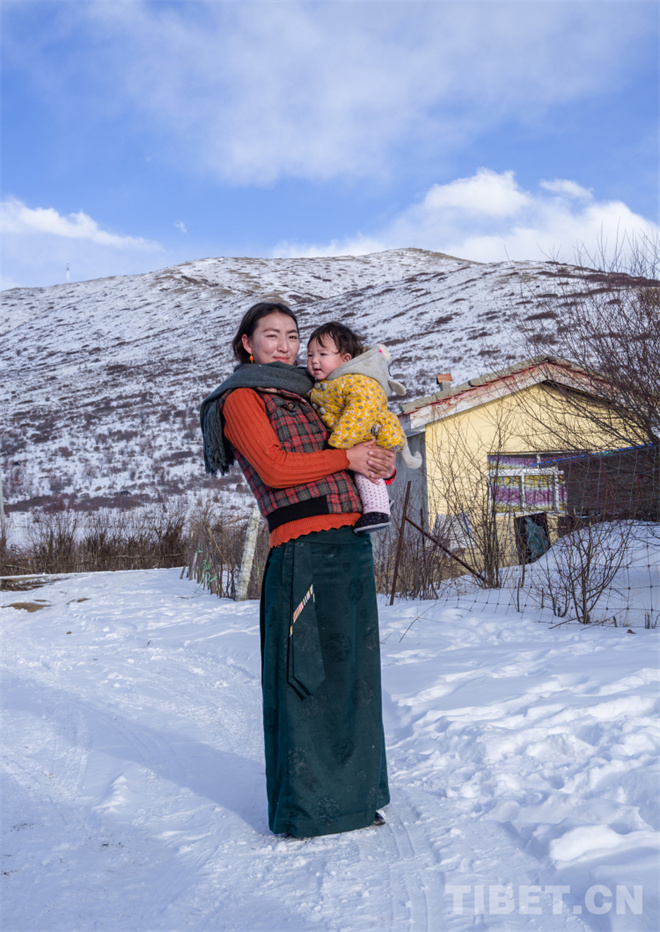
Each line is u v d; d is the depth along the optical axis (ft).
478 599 26.21
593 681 13.43
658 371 26.61
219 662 20.75
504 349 152.25
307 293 331.98
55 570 54.75
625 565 23.18
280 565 8.77
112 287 358.64
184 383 185.47
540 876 6.91
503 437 33.14
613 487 24.61
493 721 11.78
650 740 10.11
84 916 6.96
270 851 8.20
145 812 9.86
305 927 6.43
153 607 33.91
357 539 9.01
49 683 19.72
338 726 8.64
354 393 8.69
